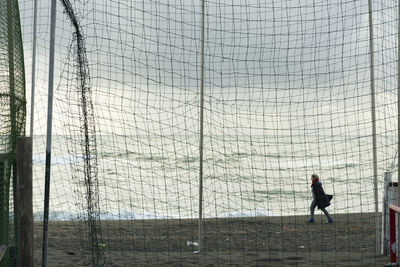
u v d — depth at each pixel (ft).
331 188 107.76
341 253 29.66
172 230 40.55
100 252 25.57
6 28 15.61
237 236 38.01
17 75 17.33
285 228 42.86
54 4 19.16
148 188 105.91
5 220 16.35
